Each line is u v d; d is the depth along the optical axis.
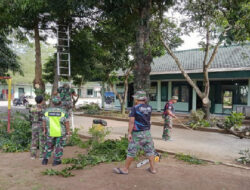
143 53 6.38
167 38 12.12
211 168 5.17
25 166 5.27
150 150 4.74
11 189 3.97
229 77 14.30
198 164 5.49
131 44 13.87
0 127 8.87
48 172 4.70
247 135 8.65
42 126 5.83
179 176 4.59
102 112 17.62
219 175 4.67
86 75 16.75
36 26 10.29
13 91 38.41
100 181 4.32
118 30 9.95
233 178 4.50
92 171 4.89
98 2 6.85
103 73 16.36
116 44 12.32
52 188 4.02
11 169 5.04
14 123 8.95
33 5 8.11
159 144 7.63
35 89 10.20
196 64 16.78
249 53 15.49
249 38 7.04
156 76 17.83
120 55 15.19
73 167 5.00
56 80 10.80
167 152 6.47
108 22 10.39
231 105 16.41
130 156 4.66
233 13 5.60
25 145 7.05
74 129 8.52
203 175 4.66
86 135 8.53
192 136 9.09
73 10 7.64
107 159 5.62
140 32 6.49
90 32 12.42
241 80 15.86
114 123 12.84
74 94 8.44
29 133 7.54
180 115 16.08
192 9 9.19
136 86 6.39
